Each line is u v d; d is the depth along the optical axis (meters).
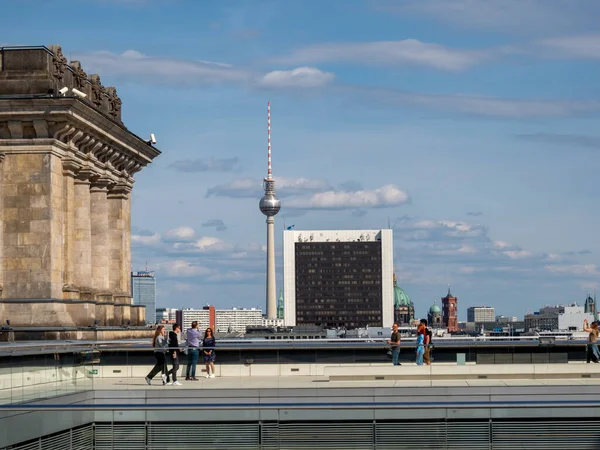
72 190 85.31
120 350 59.56
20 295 80.88
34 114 79.75
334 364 62.78
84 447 45.41
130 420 45.66
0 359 46.25
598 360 63.97
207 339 64.69
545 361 63.72
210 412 45.06
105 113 88.31
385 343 64.06
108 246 95.62
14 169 81.12
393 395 46.16
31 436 45.53
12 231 81.12
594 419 44.62
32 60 81.69
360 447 44.78
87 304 84.31
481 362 63.84
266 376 62.47
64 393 48.38
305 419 44.66
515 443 44.62
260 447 45.06
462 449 44.56
